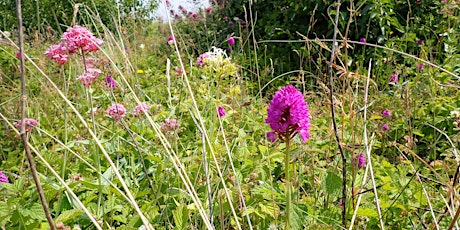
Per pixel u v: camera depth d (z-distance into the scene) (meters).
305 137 1.69
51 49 2.64
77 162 3.11
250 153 3.07
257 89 5.57
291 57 6.87
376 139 3.49
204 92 3.28
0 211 2.22
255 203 2.35
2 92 5.25
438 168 2.88
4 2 10.10
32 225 2.05
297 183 2.66
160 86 5.45
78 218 2.34
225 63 3.03
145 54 7.86
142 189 2.86
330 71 2.17
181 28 8.98
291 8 7.09
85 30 2.65
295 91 1.66
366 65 5.97
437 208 2.54
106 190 2.58
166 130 3.17
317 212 2.39
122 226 2.24
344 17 6.23
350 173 2.73
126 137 3.50
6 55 6.80
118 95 4.70
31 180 2.75
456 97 4.35
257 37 7.83
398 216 2.48
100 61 3.64
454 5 5.11
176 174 2.77
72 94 4.90
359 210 2.24
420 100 4.18
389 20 6.04
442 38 5.59
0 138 4.30
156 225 2.34
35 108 4.50
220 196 2.04
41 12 9.73
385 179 2.71
